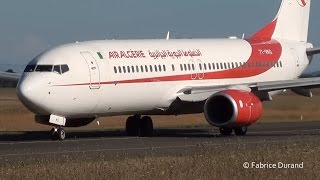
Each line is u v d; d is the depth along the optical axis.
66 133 118.06
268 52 125.31
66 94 98.00
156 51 110.00
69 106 98.88
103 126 144.62
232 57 119.56
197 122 155.00
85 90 99.75
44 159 72.94
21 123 151.25
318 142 88.19
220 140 97.06
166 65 109.88
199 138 102.12
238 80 119.94
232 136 106.25
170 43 113.62
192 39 118.19
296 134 109.56
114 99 103.44
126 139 101.25
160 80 108.69
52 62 98.31
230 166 65.25
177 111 112.31
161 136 109.12
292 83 109.56
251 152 75.31
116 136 110.00
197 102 110.12
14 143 94.88
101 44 104.94
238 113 102.75
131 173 61.19
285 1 131.62
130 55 106.06
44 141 98.12
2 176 60.22
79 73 99.19
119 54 104.81
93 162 68.38
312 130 120.88
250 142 92.19
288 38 131.62
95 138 104.06
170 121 157.38
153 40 112.50
